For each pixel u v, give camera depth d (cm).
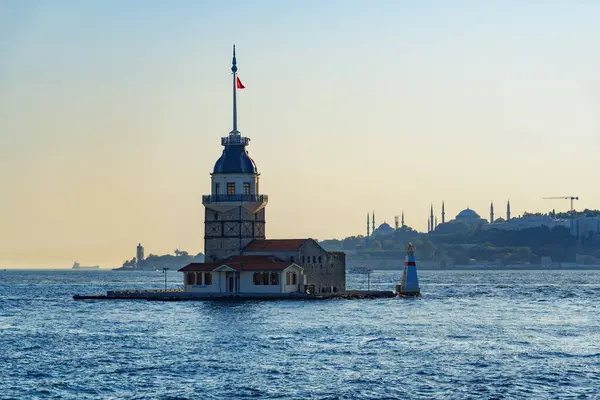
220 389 11425
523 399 10938
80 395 11138
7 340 15875
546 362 13288
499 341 15525
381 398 11000
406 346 14825
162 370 12625
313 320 18825
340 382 11831
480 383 11788
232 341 15400
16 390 11419
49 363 13262
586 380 11988
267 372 12469
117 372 12500
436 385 11669
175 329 17238
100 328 17650
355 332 16675
